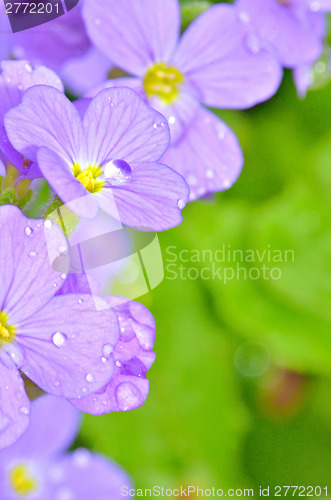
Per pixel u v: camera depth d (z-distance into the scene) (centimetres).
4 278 13
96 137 13
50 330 13
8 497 18
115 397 13
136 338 13
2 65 13
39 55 17
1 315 13
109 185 13
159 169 13
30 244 13
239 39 17
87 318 13
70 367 13
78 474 19
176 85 17
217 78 17
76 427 19
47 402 18
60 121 13
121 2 16
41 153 12
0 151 13
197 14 17
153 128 13
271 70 17
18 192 14
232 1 18
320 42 18
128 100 13
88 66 17
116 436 22
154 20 16
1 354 13
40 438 19
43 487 19
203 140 17
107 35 16
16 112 13
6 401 12
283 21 17
